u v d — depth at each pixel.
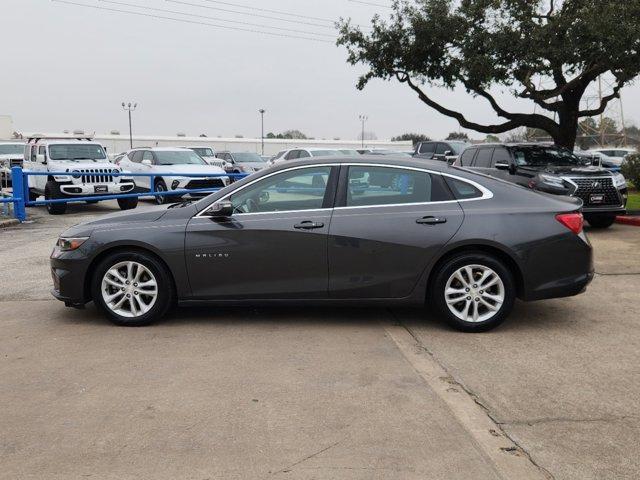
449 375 4.58
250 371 4.69
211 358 4.99
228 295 5.79
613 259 9.05
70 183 16.88
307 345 5.31
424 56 16.36
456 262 5.59
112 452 3.45
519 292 5.72
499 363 4.83
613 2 12.86
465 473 3.20
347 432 3.67
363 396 4.20
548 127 17.56
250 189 5.86
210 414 3.93
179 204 6.38
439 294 5.63
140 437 3.62
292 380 4.50
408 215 5.64
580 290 5.68
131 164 20.38
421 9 16.00
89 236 5.86
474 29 15.00
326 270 5.68
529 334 5.59
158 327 5.90
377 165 5.80
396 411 3.96
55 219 15.61
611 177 11.73
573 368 4.71
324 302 5.75
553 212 5.65
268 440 3.57
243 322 6.04
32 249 10.71
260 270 5.73
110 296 5.91
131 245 5.80
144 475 3.20
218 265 5.75
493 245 5.54
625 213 12.38
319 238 5.64
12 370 4.75
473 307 5.62
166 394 4.26
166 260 5.77
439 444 3.51
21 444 3.55
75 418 3.89
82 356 5.07
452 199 5.71
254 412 3.96
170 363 4.88
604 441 3.55
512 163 12.45
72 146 18.20
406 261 5.61
